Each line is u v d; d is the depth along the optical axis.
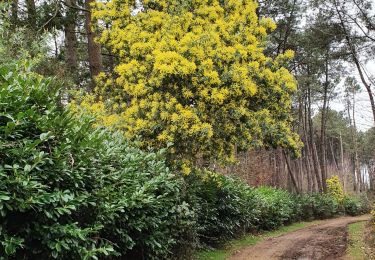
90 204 4.47
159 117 8.05
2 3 7.87
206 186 9.47
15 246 3.43
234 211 10.57
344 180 46.66
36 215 3.72
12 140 3.82
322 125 31.33
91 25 10.95
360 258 8.53
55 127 4.12
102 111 8.43
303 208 19.53
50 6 13.38
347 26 22.20
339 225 16.50
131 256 5.89
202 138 8.09
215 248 9.80
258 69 9.00
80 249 3.92
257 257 8.98
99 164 4.89
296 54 25.45
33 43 8.44
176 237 7.14
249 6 9.73
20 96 3.98
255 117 9.22
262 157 25.50
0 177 3.39
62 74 11.17
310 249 9.98
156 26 9.55
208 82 8.07
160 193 6.27
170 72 7.77
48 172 3.84
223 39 9.20
